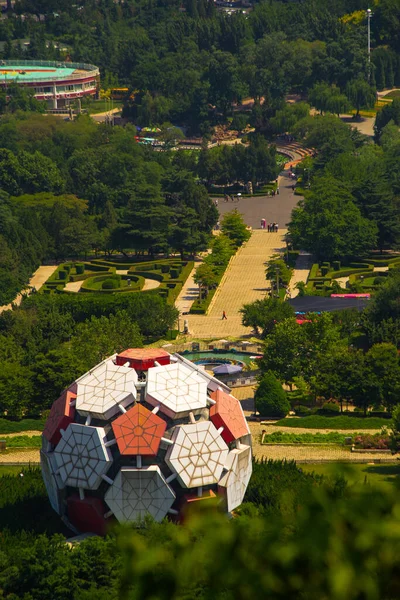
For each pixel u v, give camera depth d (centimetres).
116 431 14338
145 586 5800
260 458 19825
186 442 14375
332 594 5303
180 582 5741
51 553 13562
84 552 13438
